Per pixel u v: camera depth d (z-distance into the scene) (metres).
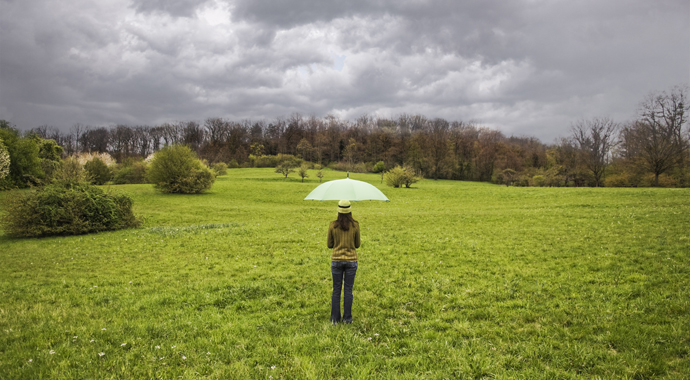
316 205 39.34
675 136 55.50
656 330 5.47
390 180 58.09
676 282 7.72
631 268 9.09
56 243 17.48
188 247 14.85
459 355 5.00
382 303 7.41
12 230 19.47
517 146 112.25
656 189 34.53
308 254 12.78
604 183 66.69
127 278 10.33
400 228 19.12
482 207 30.41
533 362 4.79
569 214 21.25
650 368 4.51
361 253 12.55
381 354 5.18
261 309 7.32
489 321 6.29
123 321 6.54
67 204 20.30
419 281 8.97
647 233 13.52
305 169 72.88
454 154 112.81
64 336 5.79
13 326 6.30
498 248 12.74
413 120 160.00
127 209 22.75
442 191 48.88
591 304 6.79
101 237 18.62
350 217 6.38
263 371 4.66
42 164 52.97
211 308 7.37
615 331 5.57
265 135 157.12
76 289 9.20
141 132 144.38
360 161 122.31
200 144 149.38
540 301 7.12
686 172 54.72
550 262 10.45
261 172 95.00
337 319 6.37
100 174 55.69
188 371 4.64
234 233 17.97
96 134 137.25
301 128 158.00
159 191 50.53
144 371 4.66
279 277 9.70
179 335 5.88
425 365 4.80
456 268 10.14
